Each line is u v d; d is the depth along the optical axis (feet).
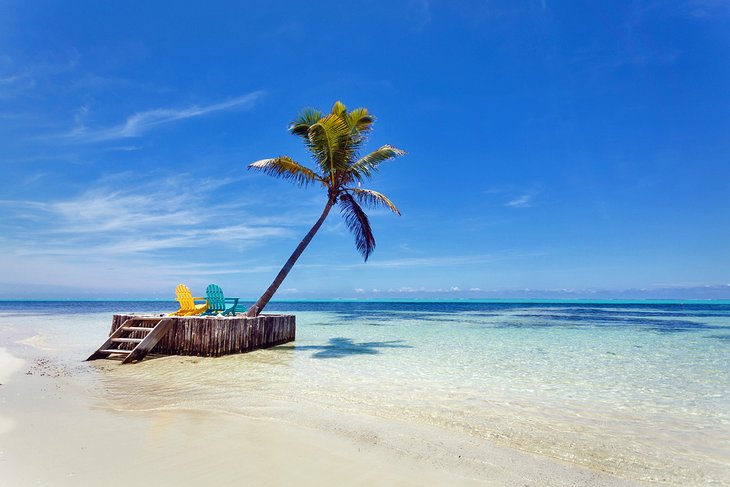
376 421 19.52
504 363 38.29
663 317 124.77
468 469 14.14
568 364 38.01
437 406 22.88
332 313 152.05
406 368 34.88
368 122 49.80
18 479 11.81
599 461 15.35
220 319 38.86
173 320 39.96
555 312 163.73
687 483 13.67
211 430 17.17
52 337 59.00
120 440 15.58
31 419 18.15
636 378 31.73
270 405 21.91
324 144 47.37
